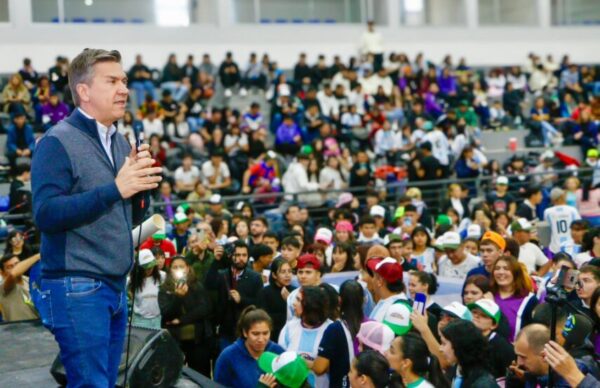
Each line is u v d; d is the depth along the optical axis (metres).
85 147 4.22
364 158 19.66
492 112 27.17
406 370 6.01
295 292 8.80
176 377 5.68
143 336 5.63
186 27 27.64
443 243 10.95
